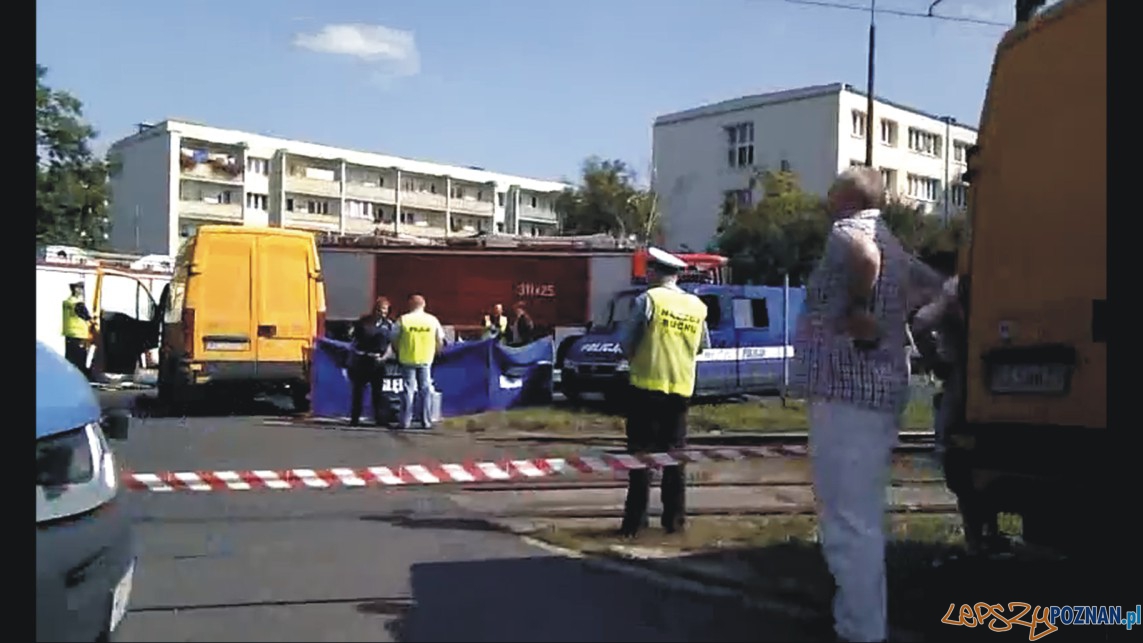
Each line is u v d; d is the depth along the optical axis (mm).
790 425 16875
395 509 9203
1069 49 5676
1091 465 5402
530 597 6301
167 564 7008
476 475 7680
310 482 7605
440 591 6418
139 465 11367
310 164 89875
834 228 5414
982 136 6312
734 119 68062
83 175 48031
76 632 4215
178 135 81688
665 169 71625
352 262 27812
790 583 6598
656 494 10195
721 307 20344
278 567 6977
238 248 17609
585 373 18922
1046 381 5695
